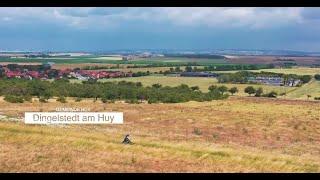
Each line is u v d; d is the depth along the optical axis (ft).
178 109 359.87
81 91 398.01
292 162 127.65
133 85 488.44
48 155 118.21
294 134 266.98
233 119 318.45
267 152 161.27
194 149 135.54
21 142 131.54
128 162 115.96
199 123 294.66
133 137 164.45
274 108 395.75
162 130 246.68
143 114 317.42
